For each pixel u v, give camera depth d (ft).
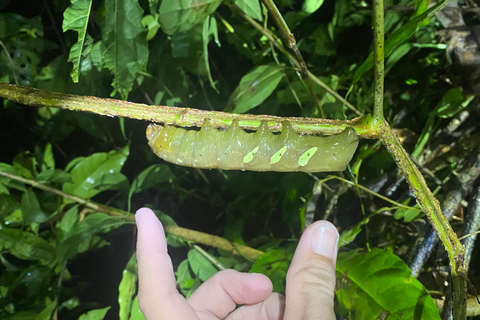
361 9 1.36
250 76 1.14
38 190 1.44
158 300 0.85
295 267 0.88
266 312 1.05
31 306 1.33
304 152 0.85
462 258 0.87
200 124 0.87
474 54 1.22
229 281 1.06
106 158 1.37
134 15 0.94
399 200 1.33
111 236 1.68
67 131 1.57
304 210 1.20
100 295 1.61
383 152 1.33
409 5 1.26
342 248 1.35
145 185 1.35
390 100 1.46
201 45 1.28
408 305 0.92
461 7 1.24
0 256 1.33
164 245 0.90
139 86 1.47
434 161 1.33
